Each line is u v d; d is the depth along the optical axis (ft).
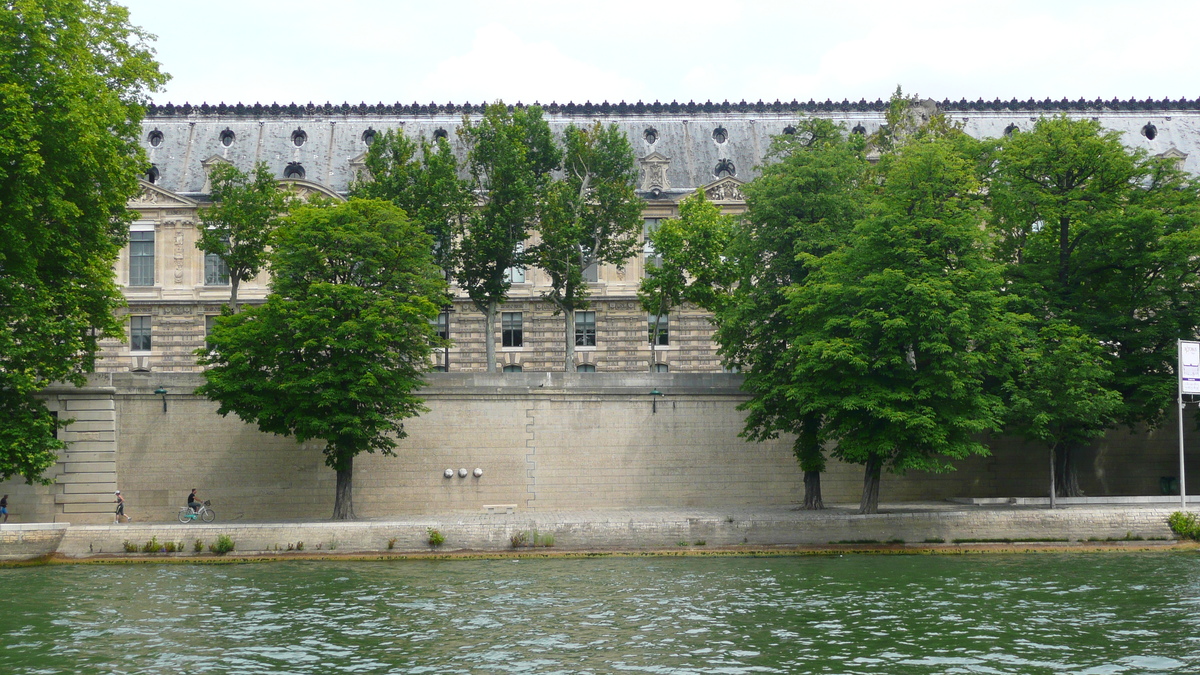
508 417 196.85
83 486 178.60
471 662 99.40
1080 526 169.48
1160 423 198.59
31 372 155.33
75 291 161.07
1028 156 195.21
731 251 193.88
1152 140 292.81
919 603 124.06
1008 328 170.40
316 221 179.42
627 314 279.49
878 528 168.45
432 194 218.79
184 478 188.34
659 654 101.86
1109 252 193.26
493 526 163.94
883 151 233.35
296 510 189.67
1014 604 123.03
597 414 199.11
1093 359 181.37
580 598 127.95
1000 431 174.29
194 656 101.35
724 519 167.43
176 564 155.74
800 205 188.24
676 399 200.75
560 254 222.28
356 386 171.01
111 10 169.48
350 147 292.40
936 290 164.25
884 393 167.02
